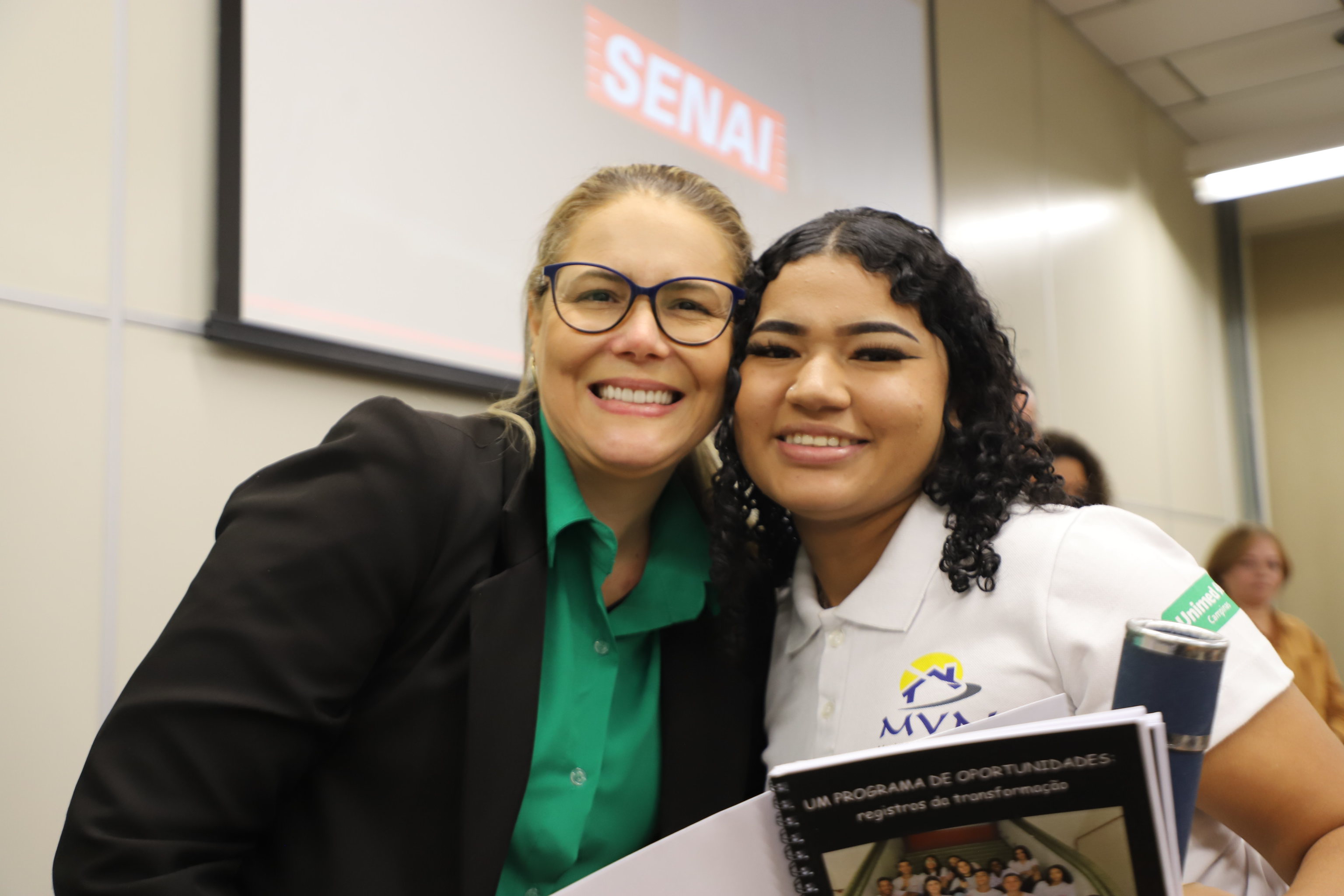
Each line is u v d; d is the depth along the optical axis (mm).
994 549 856
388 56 1880
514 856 878
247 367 1649
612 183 977
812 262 907
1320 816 717
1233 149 5832
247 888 812
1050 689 798
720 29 2771
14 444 1370
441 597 846
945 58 3818
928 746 560
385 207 1854
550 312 940
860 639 914
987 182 3979
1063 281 4473
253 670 746
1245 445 6496
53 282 1424
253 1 1663
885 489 901
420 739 828
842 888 569
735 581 1000
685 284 925
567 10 2291
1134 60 5113
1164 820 534
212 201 1621
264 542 783
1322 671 2744
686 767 952
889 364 888
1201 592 794
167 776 718
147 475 1510
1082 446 2164
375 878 800
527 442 961
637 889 614
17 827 1334
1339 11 4566
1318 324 6742
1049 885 547
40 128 1428
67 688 1396
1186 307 5965
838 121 3201
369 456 835
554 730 884
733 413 980
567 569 946
